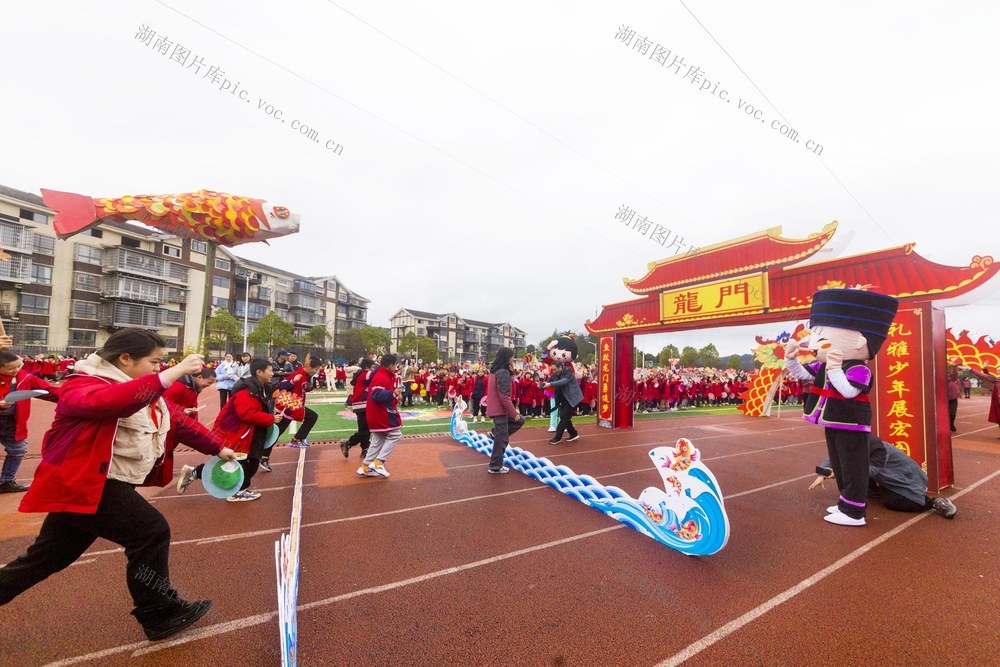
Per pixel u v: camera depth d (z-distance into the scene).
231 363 12.03
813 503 4.99
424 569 3.22
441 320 66.50
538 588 2.97
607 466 6.80
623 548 3.64
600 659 2.25
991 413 10.55
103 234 29.08
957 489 5.61
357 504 4.68
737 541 3.84
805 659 2.27
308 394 18.62
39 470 1.99
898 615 2.69
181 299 32.28
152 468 2.44
